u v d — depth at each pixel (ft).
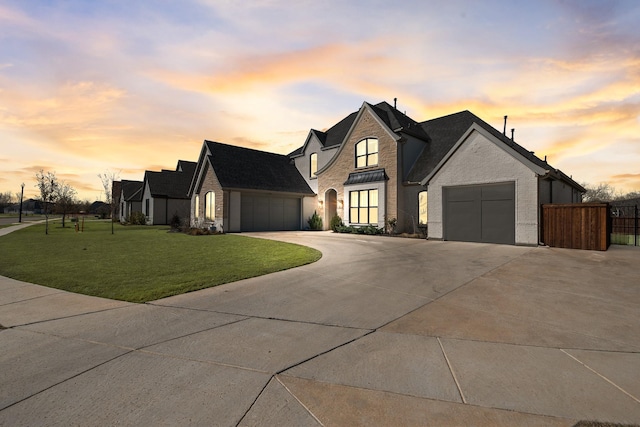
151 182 118.73
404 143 67.92
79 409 8.06
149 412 7.97
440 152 66.95
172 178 124.57
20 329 14.01
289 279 24.45
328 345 12.47
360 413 8.07
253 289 21.44
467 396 8.89
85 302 18.22
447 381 9.74
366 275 25.90
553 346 12.46
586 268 28.45
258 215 78.84
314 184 89.76
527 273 26.48
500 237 47.09
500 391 9.17
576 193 79.97
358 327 14.52
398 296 19.83
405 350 12.05
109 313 16.31
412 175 66.13
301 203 86.99
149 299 18.92
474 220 49.88
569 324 14.93
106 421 7.57
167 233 71.36
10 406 8.17
